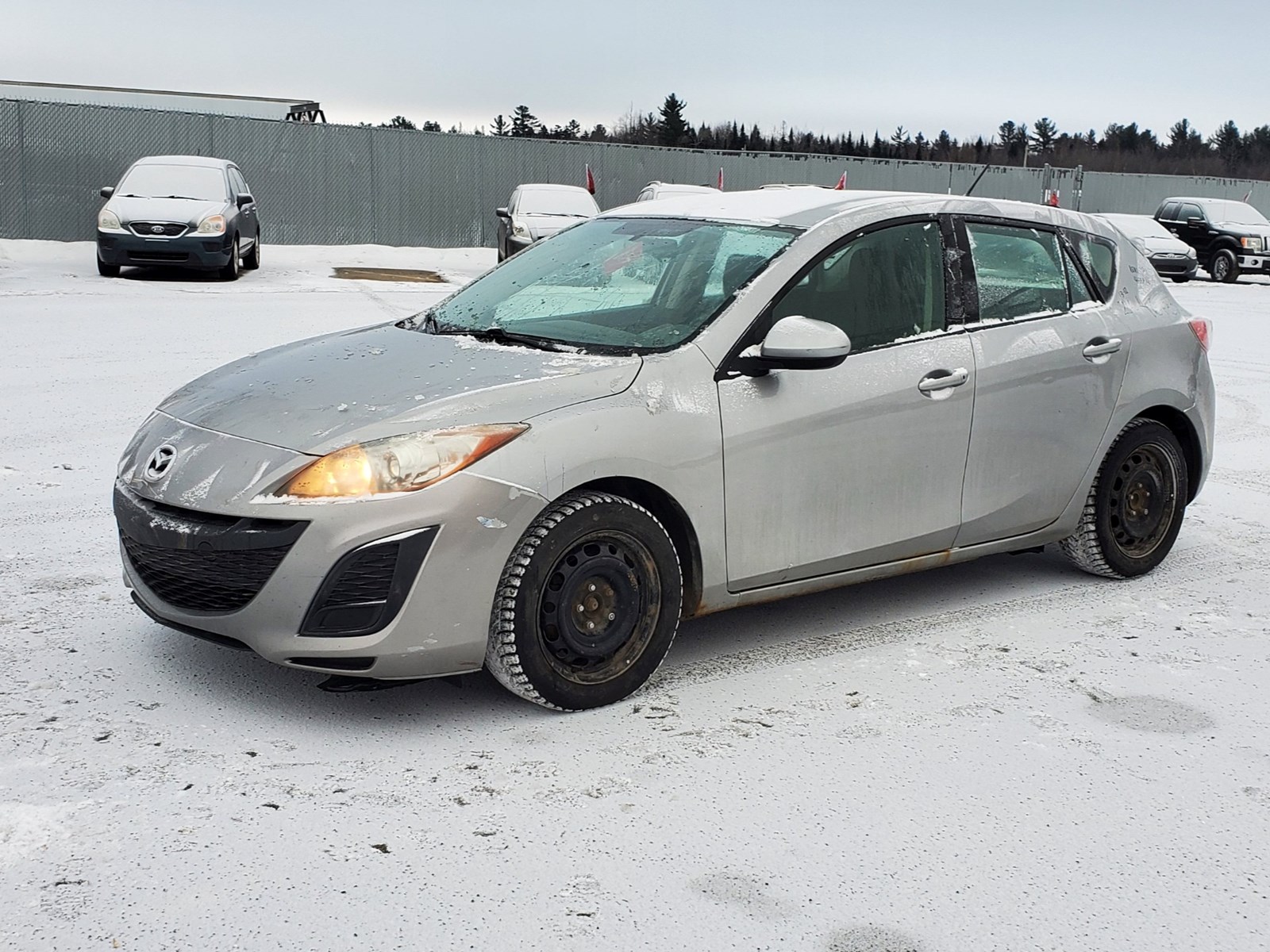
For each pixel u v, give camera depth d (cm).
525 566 358
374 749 349
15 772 324
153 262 1689
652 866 292
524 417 362
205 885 276
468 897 275
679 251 444
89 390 872
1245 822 327
